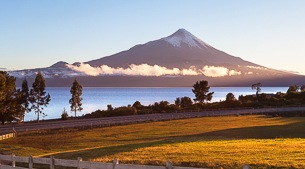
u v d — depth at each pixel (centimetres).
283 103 13338
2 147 5112
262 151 3167
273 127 7262
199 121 9006
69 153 3841
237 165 2462
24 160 2380
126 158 3069
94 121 8831
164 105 12488
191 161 2700
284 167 2331
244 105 13012
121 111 11088
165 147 3778
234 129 7138
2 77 9750
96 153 3612
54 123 8619
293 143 3850
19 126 8250
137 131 7206
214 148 3516
